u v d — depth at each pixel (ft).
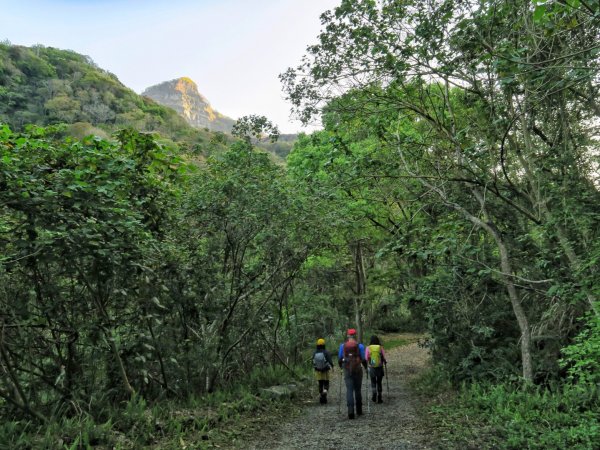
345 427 24.57
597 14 15.24
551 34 19.15
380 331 95.71
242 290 35.70
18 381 20.03
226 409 25.90
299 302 57.31
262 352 43.88
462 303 34.81
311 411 30.14
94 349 22.84
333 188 35.81
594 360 21.09
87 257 20.62
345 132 36.09
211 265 33.86
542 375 28.58
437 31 28.32
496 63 22.25
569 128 30.19
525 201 34.83
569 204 25.84
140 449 17.93
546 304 33.42
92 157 19.65
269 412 28.60
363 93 33.53
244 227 33.86
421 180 32.91
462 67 30.35
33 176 17.84
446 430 21.34
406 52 29.55
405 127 44.29
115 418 20.52
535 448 16.85
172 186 26.78
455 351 34.76
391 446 19.63
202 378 31.78
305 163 54.70
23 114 294.66
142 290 25.53
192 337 32.30
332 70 32.17
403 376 47.78
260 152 36.40
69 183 18.22
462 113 36.04
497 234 29.84
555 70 24.07
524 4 24.66
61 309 21.91
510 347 32.45
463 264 33.76
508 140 31.71
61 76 394.52
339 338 76.84
